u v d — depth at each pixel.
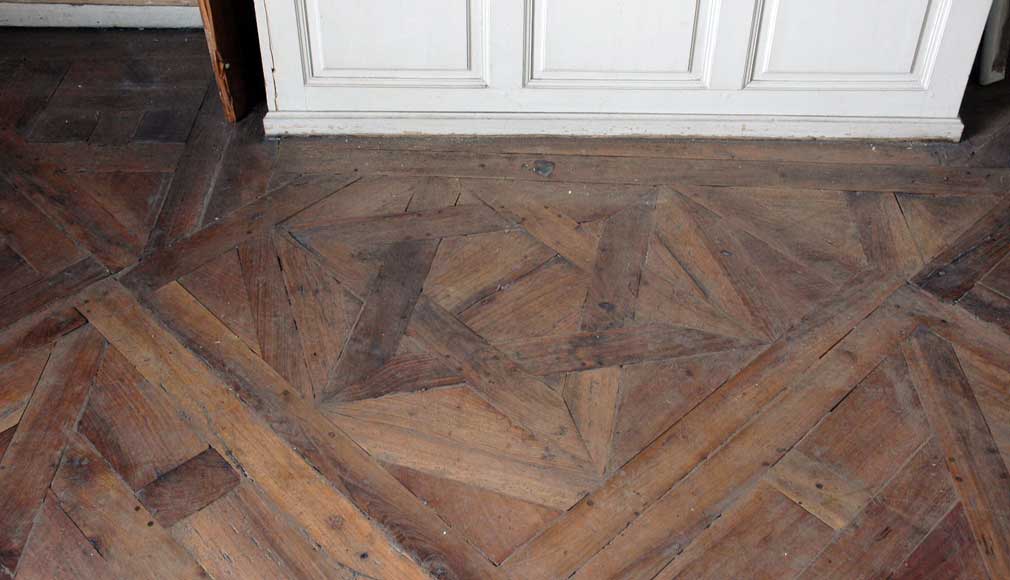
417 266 1.93
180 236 2.00
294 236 2.00
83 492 1.53
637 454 1.59
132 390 1.69
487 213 2.05
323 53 2.16
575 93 2.21
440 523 1.50
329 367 1.73
